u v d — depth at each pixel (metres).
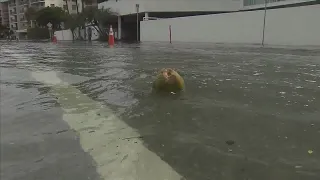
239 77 6.18
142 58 10.71
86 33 59.69
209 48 16.59
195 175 2.18
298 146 2.63
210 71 7.09
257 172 2.21
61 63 9.31
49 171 2.26
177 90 4.82
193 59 10.11
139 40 37.88
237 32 22.25
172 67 7.88
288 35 18.02
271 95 4.53
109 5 50.00
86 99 4.36
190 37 27.41
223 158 2.43
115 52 14.39
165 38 31.06
